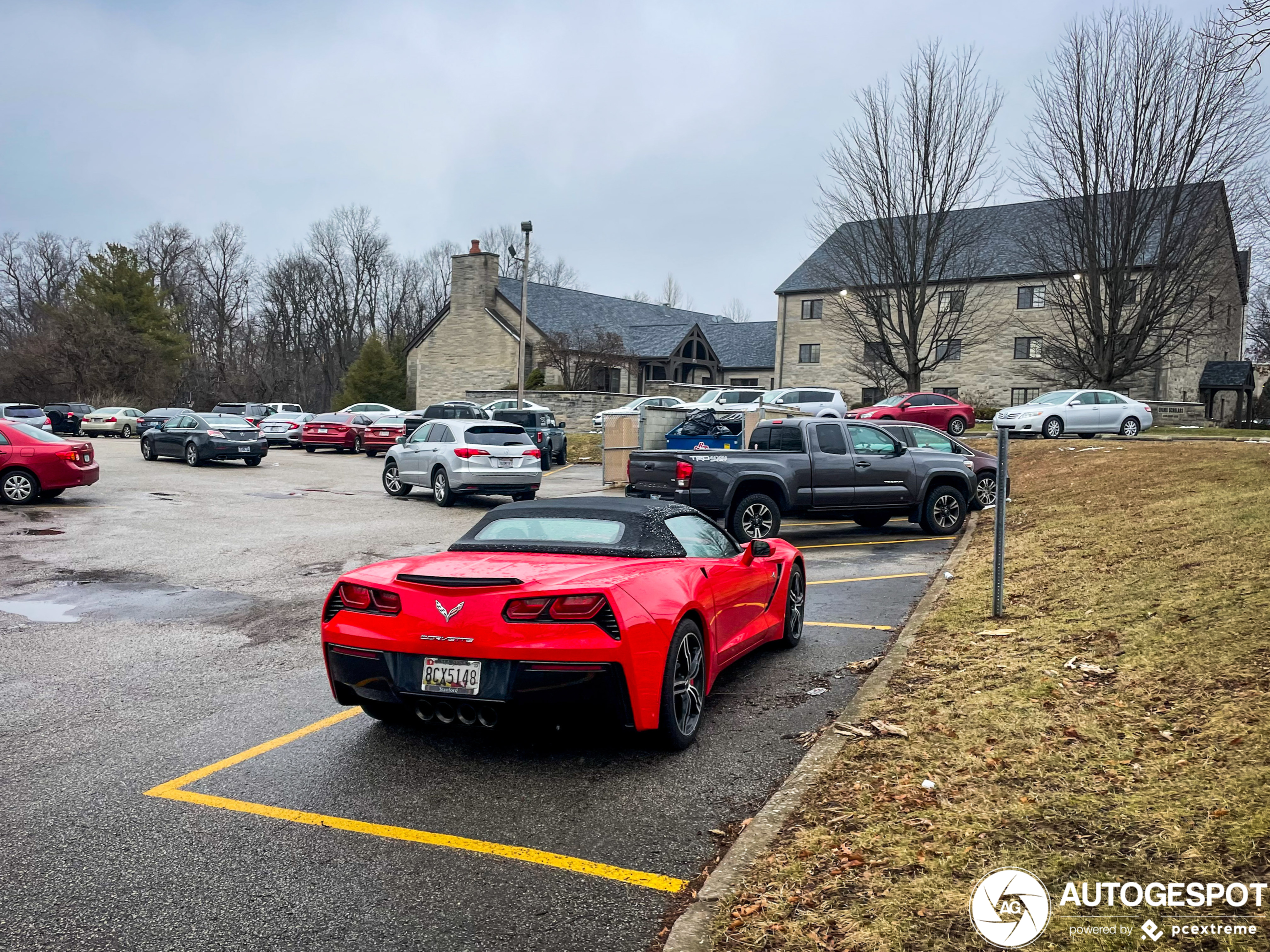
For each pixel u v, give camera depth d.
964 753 4.36
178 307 72.56
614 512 5.65
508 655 4.46
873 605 8.89
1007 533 11.90
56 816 4.17
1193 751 3.94
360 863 3.71
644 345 54.16
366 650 4.80
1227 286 35.34
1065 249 34.97
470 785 4.54
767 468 12.59
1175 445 20.66
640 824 4.07
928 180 36.59
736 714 5.64
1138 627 5.97
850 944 2.86
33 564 11.12
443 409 30.70
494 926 3.22
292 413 42.62
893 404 30.62
